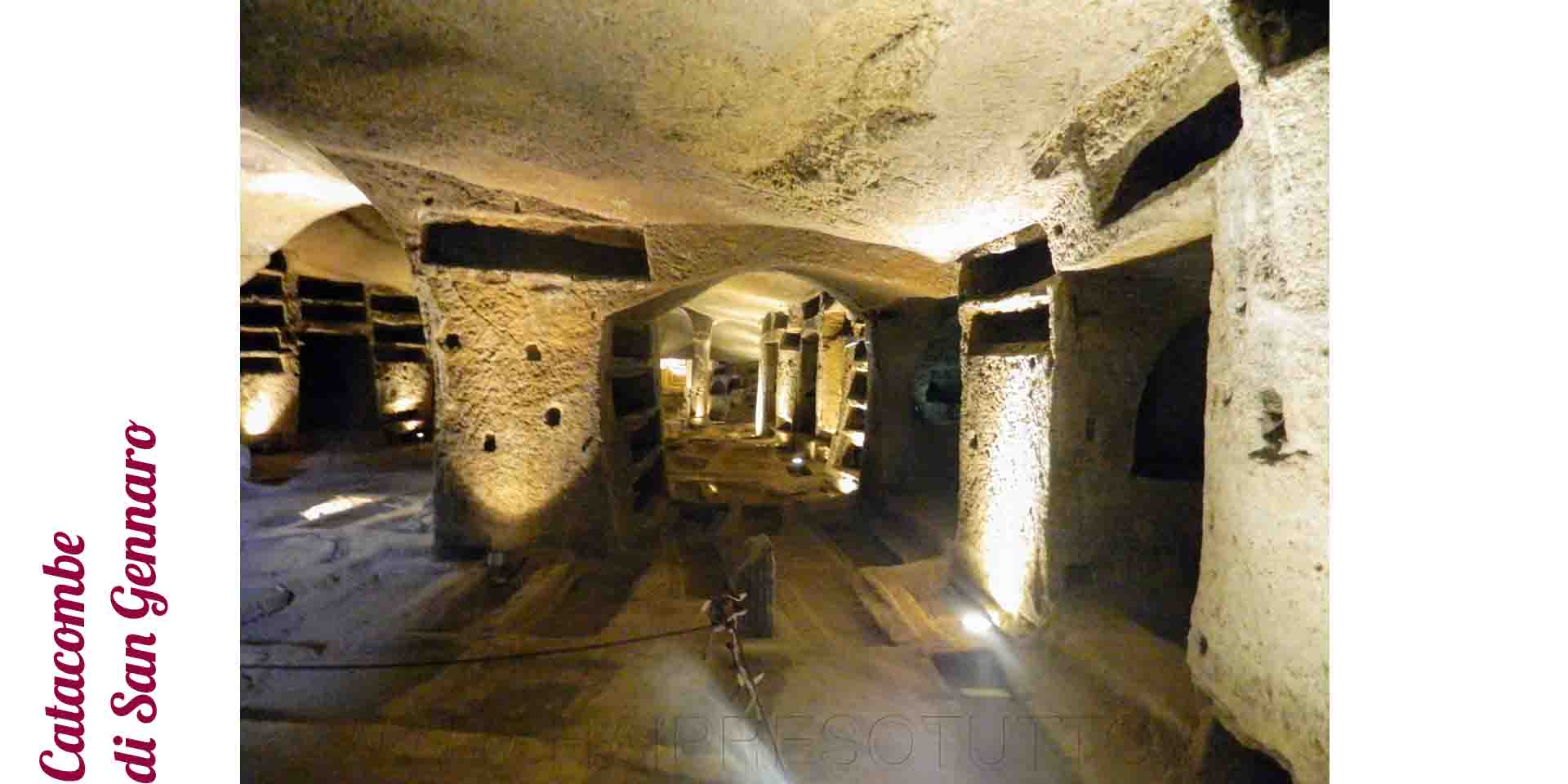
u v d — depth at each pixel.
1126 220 2.79
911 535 6.39
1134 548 3.73
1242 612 1.89
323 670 3.43
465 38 2.84
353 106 3.63
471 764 2.63
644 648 3.76
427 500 7.52
